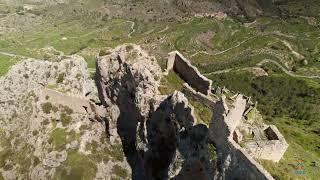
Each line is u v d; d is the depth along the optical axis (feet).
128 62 260.62
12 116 331.77
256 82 598.34
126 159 284.61
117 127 293.43
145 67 250.16
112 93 286.05
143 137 247.09
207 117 205.36
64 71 328.90
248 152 180.34
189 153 195.93
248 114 211.00
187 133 201.67
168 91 242.37
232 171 167.84
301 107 491.72
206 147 182.91
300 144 321.93
